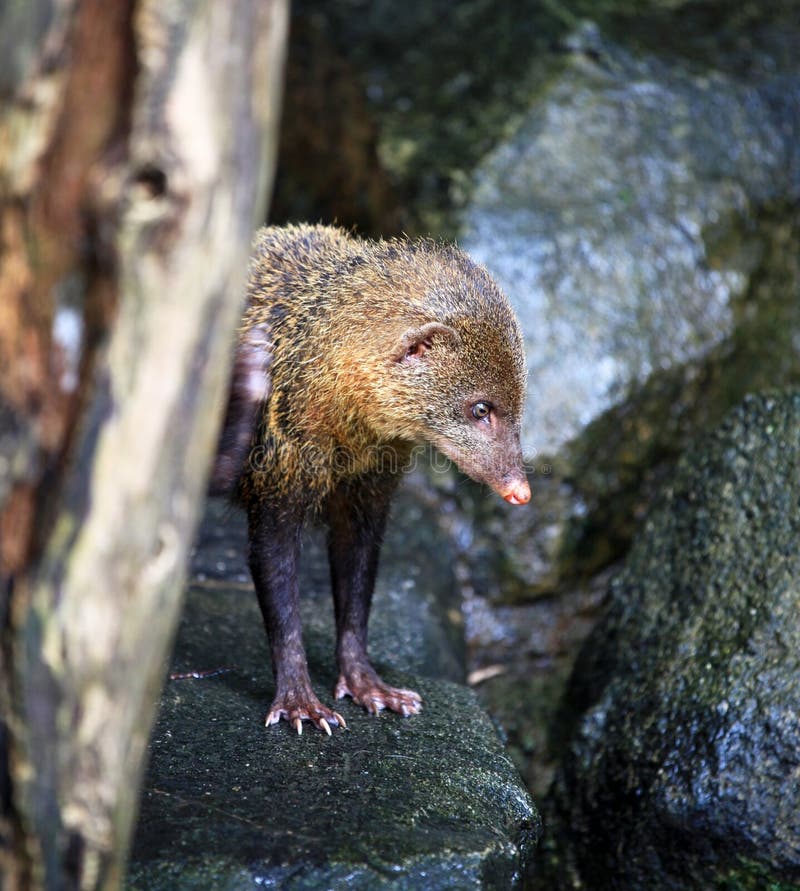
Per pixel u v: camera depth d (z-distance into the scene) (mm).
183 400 2857
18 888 2969
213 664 5656
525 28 9773
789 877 5145
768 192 9344
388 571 7266
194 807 4355
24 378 2738
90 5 2549
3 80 2590
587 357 8383
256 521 5258
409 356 5246
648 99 9438
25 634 2805
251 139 2797
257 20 2729
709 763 5430
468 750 5020
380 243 5551
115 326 2725
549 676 8008
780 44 10016
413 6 10195
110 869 3074
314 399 5125
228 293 2879
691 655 5871
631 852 5594
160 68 2590
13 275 2693
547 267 8617
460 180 8984
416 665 6328
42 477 2764
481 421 5410
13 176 2635
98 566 2814
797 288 9414
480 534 8328
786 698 5344
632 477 8531
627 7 10039
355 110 9805
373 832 4285
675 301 8750
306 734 5016
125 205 2652
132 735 3031
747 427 6387
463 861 4199
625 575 6746
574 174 9055
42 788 2912
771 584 5742
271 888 3992
